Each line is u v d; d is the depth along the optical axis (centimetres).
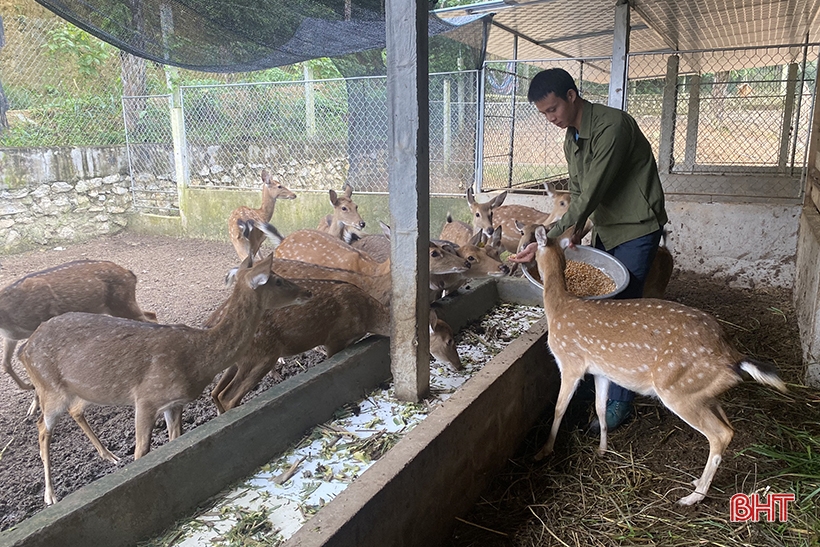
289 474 272
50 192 901
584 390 423
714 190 951
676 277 693
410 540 252
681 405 290
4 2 914
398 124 302
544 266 340
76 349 277
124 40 415
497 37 970
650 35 948
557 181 1001
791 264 657
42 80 969
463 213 883
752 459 328
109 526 221
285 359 442
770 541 266
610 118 333
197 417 360
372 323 381
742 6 733
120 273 428
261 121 1063
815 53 1173
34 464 313
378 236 582
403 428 312
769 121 1151
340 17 496
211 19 427
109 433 343
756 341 498
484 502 308
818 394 399
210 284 706
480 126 848
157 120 1033
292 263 424
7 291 377
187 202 985
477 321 489
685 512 288
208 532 236
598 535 275
